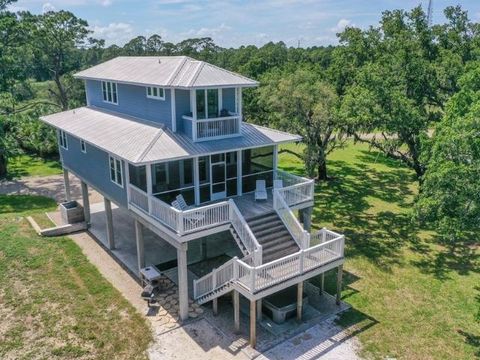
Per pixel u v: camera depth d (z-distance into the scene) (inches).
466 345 591.8
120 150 676.1
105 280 744.3
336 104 1121.4
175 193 713.6
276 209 701.9
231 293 692.7
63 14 1784.0
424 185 730.8
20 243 863.7
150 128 749.3
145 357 557.9
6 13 1462.8
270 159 815.7
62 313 643.5
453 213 705.0
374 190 1299.2
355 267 816.3
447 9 1339.8
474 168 652.1
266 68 2058.3
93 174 863.1
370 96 1006.4
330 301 697.0
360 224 1031.0
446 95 1157.7
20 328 607.2
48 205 1140.5
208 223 628.1
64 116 999.6
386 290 734.5
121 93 877.2
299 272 609.9
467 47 1286.9
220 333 610.9
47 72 1943.9
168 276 764.6
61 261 803.4
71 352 561.9
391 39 1396.4
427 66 1131.9
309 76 1130.7
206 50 3149.6
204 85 689.6
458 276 785.6
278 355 566.3
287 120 1112.8
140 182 698.2
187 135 722.8
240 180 768.9
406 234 972.6
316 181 1386.6
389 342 596.4
